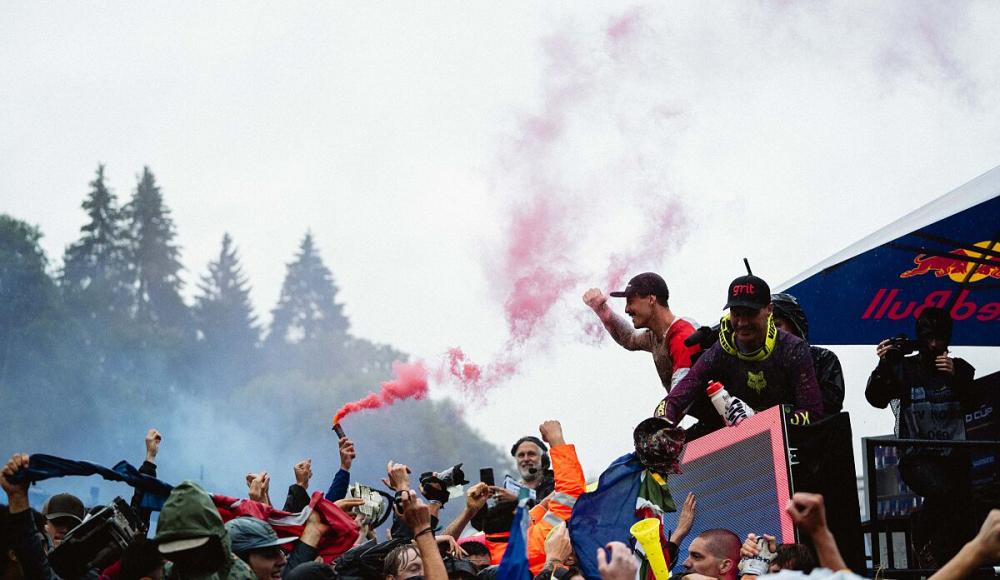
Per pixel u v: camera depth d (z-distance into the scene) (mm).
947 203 8461
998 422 9219
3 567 5391
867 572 7344
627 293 7949
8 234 62906
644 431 6016
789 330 7508
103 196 89125
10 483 5488
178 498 5246
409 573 6121
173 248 91625
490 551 7211
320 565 5574
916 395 8109
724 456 6859
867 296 9273
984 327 9367
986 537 3811
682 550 7020
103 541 5957
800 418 6684
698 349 7645
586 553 5809
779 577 3848
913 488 7387
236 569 5289
